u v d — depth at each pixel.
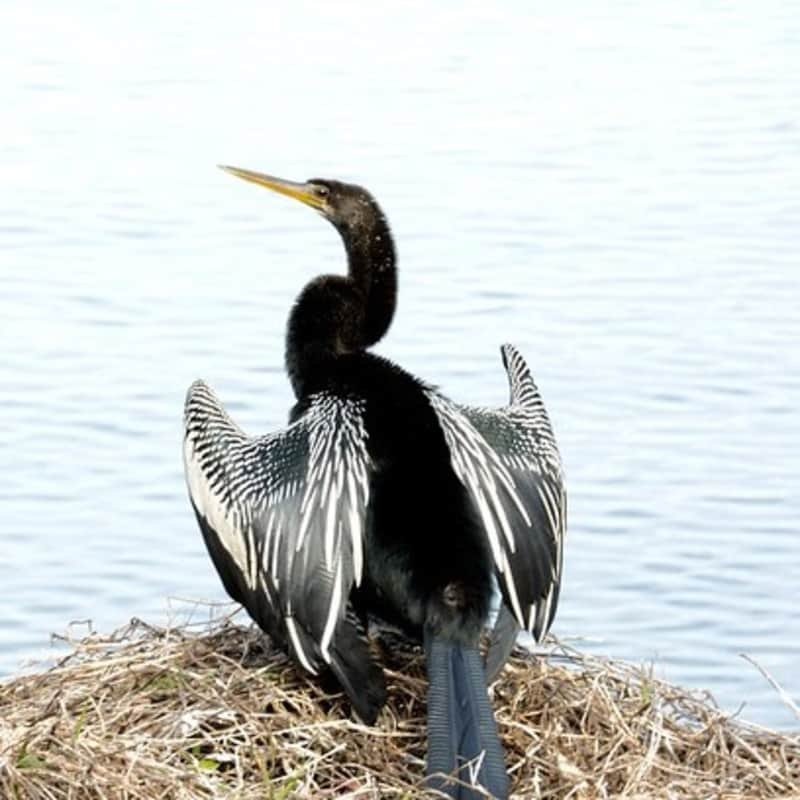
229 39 27.91
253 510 9.81
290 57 27.11
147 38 27.91
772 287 19.66
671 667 13.96
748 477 16.39
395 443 9.73
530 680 9.96
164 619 14.25
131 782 9.02
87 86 25.77
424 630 9.41
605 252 20.58
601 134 24.16
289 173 22.52
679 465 16.58
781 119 24.59
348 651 9.41
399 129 24.17
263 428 16.67
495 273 19.98
